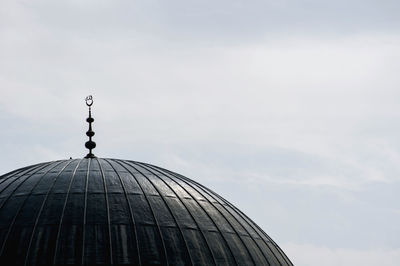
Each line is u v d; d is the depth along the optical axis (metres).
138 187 49.81
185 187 52.19
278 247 53.53
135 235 46.25
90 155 55.28
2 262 44.75
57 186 49.19
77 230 46.03
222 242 48.38
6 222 46.78
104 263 44.69
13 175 51.97
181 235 47.25
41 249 45.12
